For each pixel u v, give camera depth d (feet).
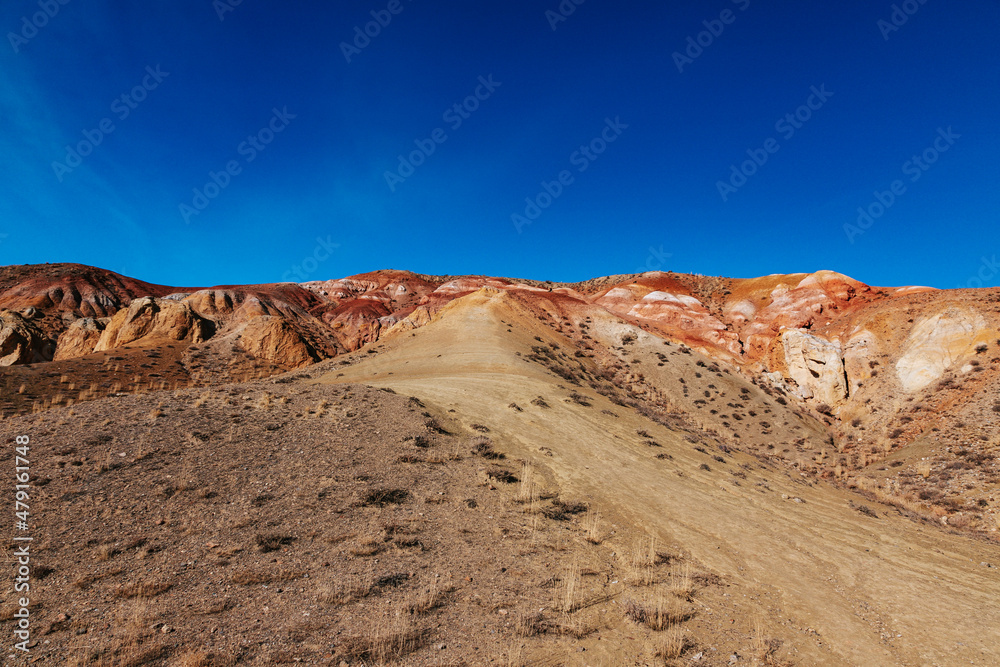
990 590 40.06
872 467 110.01
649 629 26.96
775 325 232.32
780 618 30.86
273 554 31.94
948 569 44.75
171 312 201.98
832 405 158.10
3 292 269.03
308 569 30.25
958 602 36.52
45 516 33.71
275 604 25.91
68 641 21.40
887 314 172.55
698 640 26.45
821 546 47.01
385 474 47.98
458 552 34.63
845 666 25.79
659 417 110.63
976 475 87.81
